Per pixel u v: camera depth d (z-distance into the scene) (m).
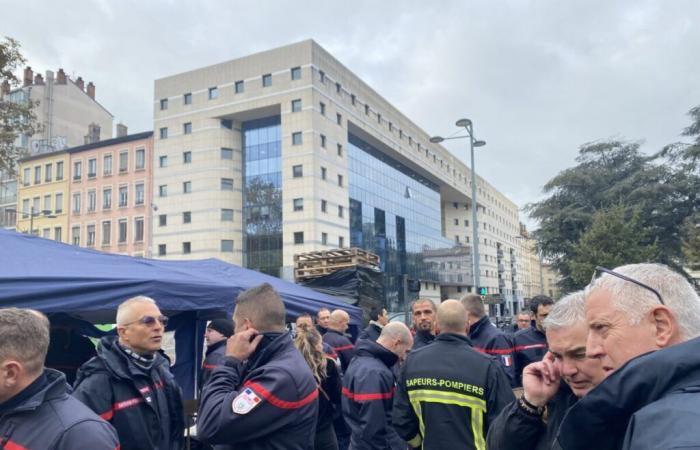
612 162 36.50
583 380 1.58
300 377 2.37
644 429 0.90
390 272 51.97
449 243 68.81
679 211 31.25
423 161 59.56
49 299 3.79
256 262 40.88
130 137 44.81
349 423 3.80
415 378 3.16
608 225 27.19
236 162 42.69
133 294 4.21
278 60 40.91
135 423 2.94
